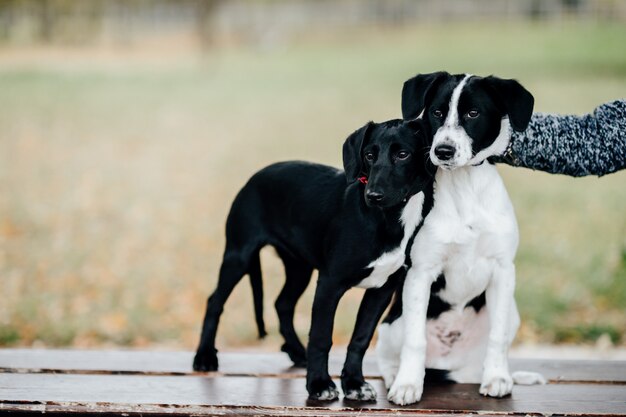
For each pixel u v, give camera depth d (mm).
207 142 17375
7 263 9695
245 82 25359
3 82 24844
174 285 9148
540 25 34250
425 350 4145
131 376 4402
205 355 4535
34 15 36938
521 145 4117
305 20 38156
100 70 28078
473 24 36031
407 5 37438
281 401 3979
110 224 11570
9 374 4406
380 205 3783
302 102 21703
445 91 4008
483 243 4137
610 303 8500
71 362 4605
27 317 8047
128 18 38469
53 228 11281
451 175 4148
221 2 36938
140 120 19719
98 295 8766
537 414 3854
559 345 7562
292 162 4441
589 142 4113
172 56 32844
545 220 11438
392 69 26531
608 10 33844
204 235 11078
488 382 4133
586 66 24609
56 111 20562
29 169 14875
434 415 3842
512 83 3979
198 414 3842
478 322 4445
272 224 4402
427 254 4121
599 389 4270
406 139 3895
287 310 4758
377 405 3965
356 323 4129
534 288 8781
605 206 12102
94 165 15320
